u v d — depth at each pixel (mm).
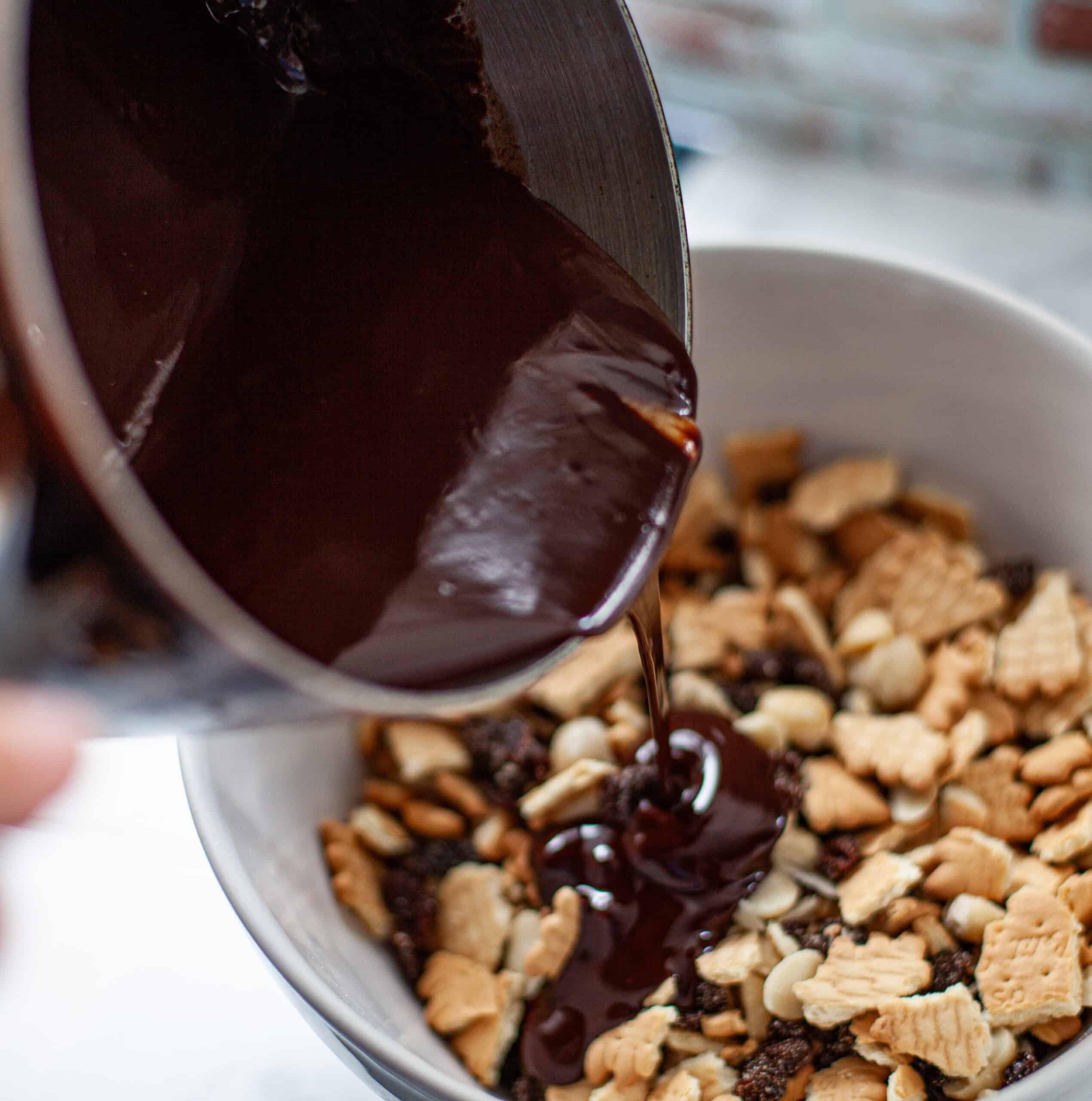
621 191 585
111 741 705
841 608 709
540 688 688
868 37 828
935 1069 593
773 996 614
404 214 567
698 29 864
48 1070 641
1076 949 596
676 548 727
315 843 646
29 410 421
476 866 657
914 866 629
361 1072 590
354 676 503
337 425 542
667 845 639
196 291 555
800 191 847
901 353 696
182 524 522
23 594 459
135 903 671
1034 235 811
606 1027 619
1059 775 640
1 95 436
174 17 549
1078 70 796
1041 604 674
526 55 569
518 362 556
